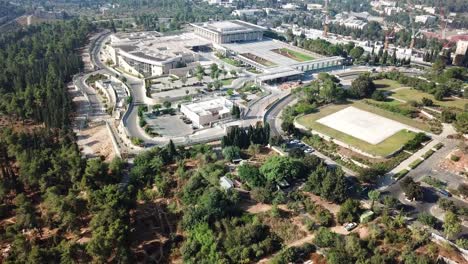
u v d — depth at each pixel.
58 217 166.12
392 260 144.88
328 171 190.12
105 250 144.12
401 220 160.12
